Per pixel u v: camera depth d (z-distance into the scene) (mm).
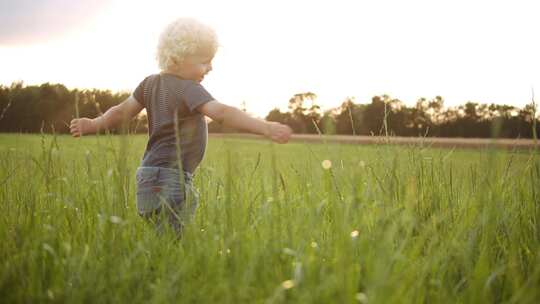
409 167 2852
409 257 2072
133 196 3346
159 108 3051
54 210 2621
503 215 2459
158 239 2473
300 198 2811
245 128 2674
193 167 3037
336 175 2553
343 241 1750
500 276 2057
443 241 2232
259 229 2357
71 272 1977
